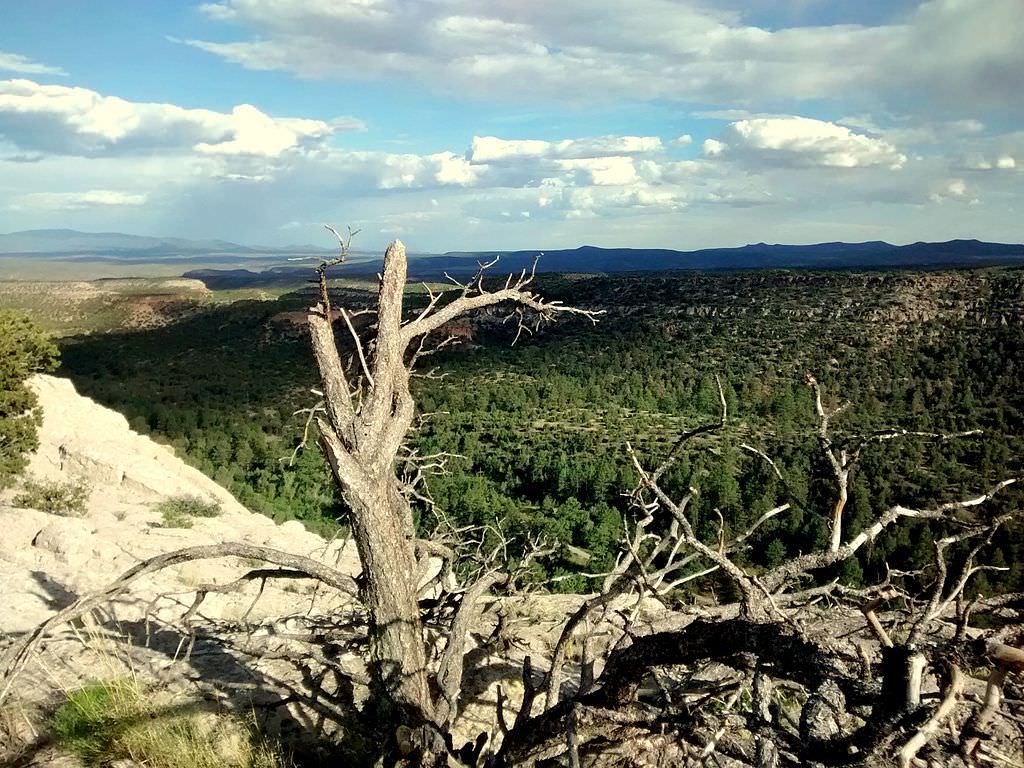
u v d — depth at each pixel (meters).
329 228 4.48
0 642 5.51
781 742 2.63
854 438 2.92
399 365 4.60
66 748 4.06
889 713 2.12
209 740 4.18
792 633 2.63
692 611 4.00
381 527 4.20
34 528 11.66
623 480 37.97
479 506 30.38
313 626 6.05
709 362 84.06
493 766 3.78
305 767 4.17
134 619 6.68
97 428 24.55
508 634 5.62
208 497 21.69
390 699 4.05
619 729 3.21
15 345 20.28
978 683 3.06
